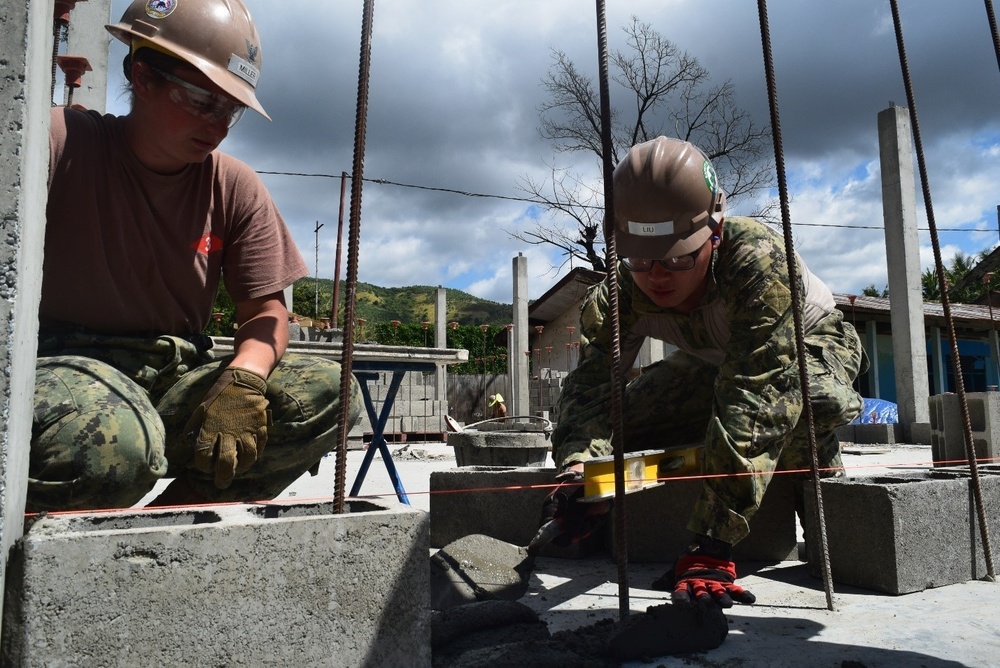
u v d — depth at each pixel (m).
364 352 4.08
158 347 2.35
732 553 3.23
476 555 2.74
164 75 2.04
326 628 1.47
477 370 26.75
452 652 1.89
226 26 2.10
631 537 3.22
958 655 1.97
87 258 2.21
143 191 2.26
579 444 2.81
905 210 12.42
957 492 2.82
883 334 18.92
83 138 2.18
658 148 2.61
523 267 15.34
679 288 2.68
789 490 3.20
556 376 18.88
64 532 1.27
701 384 3.26
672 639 1.98
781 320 2.51
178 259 2.36
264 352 2.30
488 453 6.11
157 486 5.30
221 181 2.41
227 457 2.06
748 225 2.68
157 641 1.30
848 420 2.94
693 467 2.79
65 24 3.69
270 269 2.46
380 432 4.18
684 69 22.48
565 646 1.88
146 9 2.08
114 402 1.87
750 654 2.00
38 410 1.78
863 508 2.71
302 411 2.41
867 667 1.88
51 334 2.27
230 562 1.37
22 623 1.20
